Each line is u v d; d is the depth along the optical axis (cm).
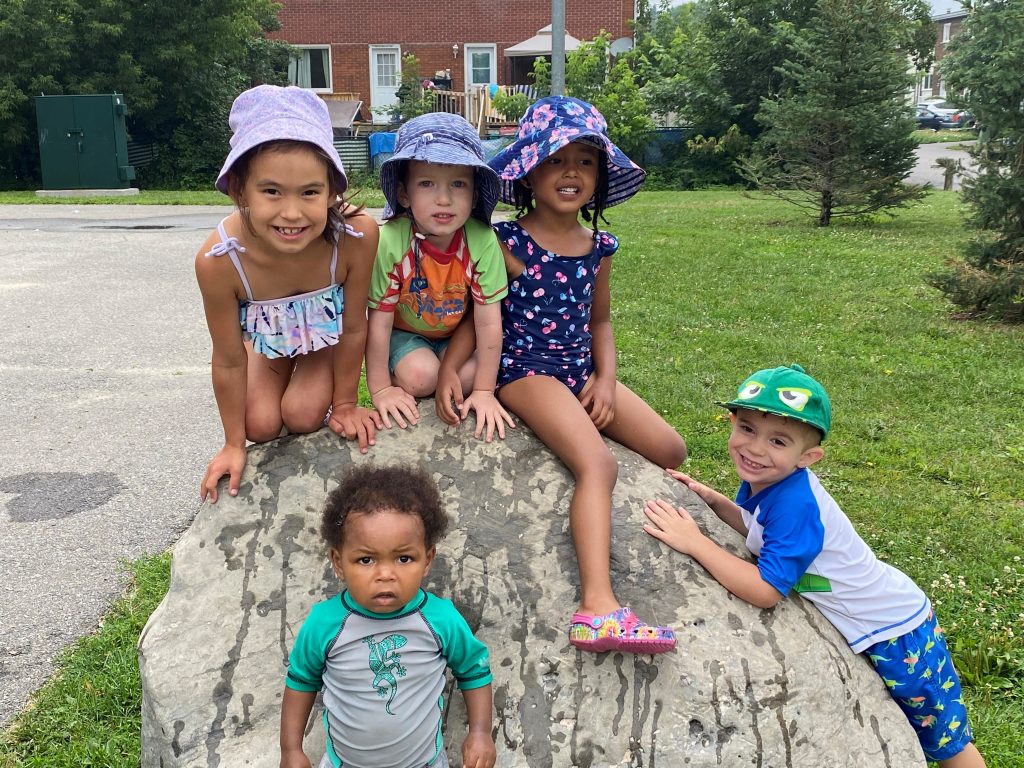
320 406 292
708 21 3002
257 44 2883
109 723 336
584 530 262
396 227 294
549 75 2838
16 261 1207
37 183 2489
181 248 1330
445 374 299
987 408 679
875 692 267
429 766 230
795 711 246
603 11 3100
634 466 302
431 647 225
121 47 2428
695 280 1112
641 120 2830
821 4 1644
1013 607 414
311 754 245
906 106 1641
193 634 256
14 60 2330
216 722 247
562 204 297
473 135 285
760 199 2242
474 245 293
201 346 816
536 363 303
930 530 494
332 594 263
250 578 264
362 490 218
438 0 3075
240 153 240
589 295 309
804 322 916
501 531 272
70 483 530
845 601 267
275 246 251
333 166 252
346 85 3152
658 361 770
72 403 666
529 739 244
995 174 938
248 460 287
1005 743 330
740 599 263
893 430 634
